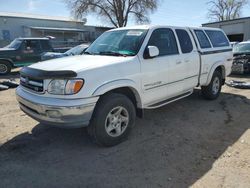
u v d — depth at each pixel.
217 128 4.72
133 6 41.41
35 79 3.70
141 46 4.32
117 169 3.34
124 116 4.07
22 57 13.33
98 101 3.74
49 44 14.18
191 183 3.03
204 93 6.54
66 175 3.21
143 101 4.36
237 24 31.02
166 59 4.70
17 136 4.39
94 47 4.98
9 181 3.10
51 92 3.50
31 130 4.65
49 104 3.43
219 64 6.43
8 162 3.53
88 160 3.57
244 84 8.34
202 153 3.75
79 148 3.93
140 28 4.73
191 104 6.30
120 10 41.06
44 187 2.98
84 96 3.45
